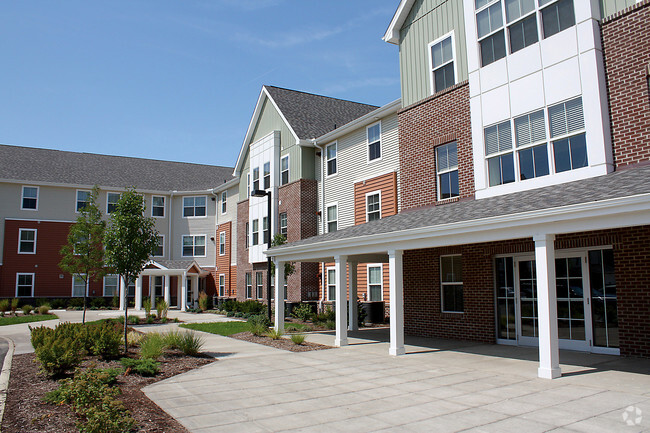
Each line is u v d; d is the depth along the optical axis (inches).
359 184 851.4
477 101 513.7
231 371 379.2
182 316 1034.7
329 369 382.0
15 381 343.6
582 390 285.6
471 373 349.4
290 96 1106.7
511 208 368.2
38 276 1333.7
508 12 485.7
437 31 593.3
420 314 589.0
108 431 207.3
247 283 1155.3
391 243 454.6
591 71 407.8
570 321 430.3
